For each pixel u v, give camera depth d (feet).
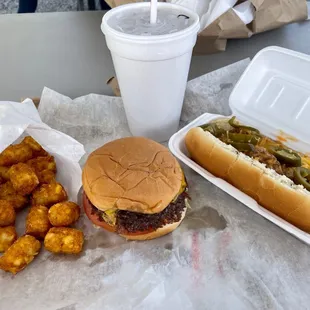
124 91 1.16
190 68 1.40
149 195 0.93
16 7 2.90
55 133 1.08
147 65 1.05
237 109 1.19
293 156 1.04
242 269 0.93
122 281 0.90
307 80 1.14
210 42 1.38
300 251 0.96
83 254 0.96
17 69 1.37
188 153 1.15
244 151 1.09
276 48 1.17
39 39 1.51
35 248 0.94
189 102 1.33
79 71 1.37
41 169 1.11
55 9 2.82
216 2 1.29
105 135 1.26
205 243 0.98
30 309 0.85
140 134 1.24
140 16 1.14
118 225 0.95
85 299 0.87
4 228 0.97
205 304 0.86
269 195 0.98
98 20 1.60
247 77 1.21
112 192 0.93
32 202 1.05
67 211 0.98
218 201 1.08
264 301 0.86
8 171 1.07
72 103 1.28
